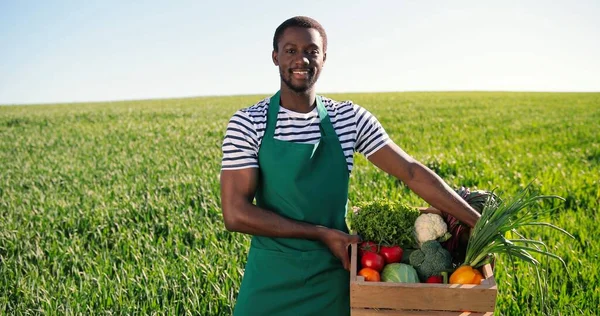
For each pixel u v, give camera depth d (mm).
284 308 2998
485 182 9656
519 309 4551
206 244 6328
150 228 7145
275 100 3086
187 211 7922
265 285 3004
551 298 4672
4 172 12234
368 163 11523
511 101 35812
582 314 4398
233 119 3047
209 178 9930
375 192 8500
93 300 4812
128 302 4738
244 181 2975
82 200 8938
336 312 3053
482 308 2592
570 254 5590
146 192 9211
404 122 21453
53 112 31438
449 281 2814
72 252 6008
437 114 25906
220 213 7508
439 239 3113
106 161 13102
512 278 4961
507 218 2771
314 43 2943
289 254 2980
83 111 31812
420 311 2648
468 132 18297
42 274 5602
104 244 6645
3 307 4734
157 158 13234
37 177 11344
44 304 4777
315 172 2990
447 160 11141
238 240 6215
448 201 3104
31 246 6410
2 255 6414
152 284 5020
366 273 2816
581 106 31266
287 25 2969
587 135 17281
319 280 2996
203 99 47625
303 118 3055
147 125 22078
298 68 2936
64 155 14773
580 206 8148
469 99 38250
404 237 3080
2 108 38406
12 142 18281
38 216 7734
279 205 3012
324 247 3021
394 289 2639
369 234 3086
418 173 3158
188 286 4797
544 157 12477
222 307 4605
